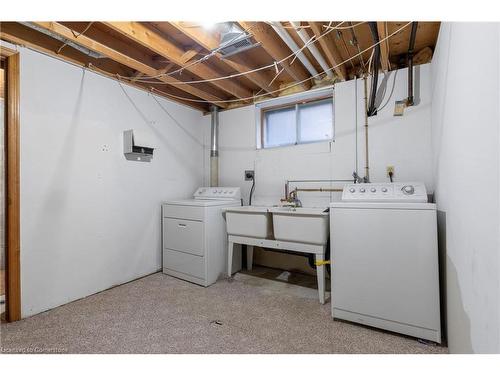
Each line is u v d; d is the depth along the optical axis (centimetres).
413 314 158
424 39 210
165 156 303
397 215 163
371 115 243
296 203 277
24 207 187
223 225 274
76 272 217
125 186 259
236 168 329
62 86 210
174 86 303
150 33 197
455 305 124
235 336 163
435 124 189
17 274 182
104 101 242
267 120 322
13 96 181
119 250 252
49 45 200
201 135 358
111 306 205
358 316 174
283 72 277
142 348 151
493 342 74
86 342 157
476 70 89
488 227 78
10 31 179
